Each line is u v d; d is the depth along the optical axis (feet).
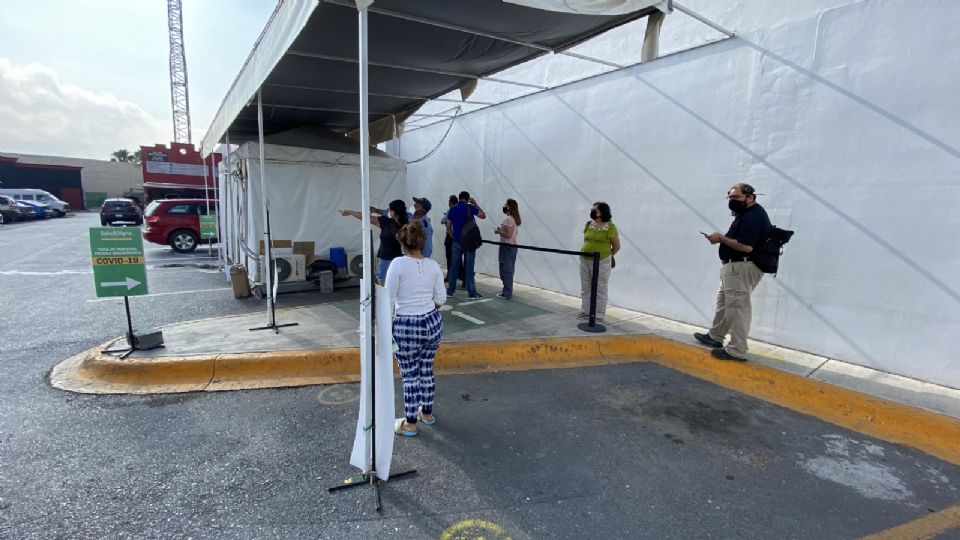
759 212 14.84
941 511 9.00
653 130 20.93
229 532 8.00
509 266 24.66
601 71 23.13
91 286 28.12
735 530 8.34
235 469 9.86
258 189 25.17
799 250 16.48
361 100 9.18
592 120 23.72
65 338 17.99
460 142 33.30
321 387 14.17
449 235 28.25
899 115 14.10
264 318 20.18
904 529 8.46
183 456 10.30
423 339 11.04
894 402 12.59
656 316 21.35
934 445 11.44
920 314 14.03
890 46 14.16
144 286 15.85
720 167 18.57
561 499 9.12
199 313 21.63
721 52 18.30
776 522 8.58
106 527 8.02
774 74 16.79
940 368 13.75
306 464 10.10
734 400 13.91
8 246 47.62
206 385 14.12
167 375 14.35
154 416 12.15
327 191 27.07
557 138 25.77
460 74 20.93
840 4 15.12
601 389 14.58
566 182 25.43
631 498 9.21
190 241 48.57
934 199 13.60
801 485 9.75
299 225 26.50
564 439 11.46
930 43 13.42
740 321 15.52
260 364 14.90
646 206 21.45
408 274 10.91
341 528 8.16
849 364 15.49
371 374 9.28
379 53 17.98
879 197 14.62
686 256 19.99
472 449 10.88
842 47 15.15
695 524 8.48
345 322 19.60
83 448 10.53
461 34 16.26
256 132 31.71
